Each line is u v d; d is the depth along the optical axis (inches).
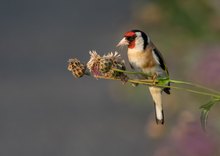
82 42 928.9
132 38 311.1
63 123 705.0
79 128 689.0
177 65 465.7
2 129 704.4
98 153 640.4
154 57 309.1
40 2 1076.5
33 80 812.6
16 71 844.6
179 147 346.6
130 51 312.5
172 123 430.0
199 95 431.2
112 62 257.3
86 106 735.1
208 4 473.1
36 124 709.3
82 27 982.4
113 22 978.7
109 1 1029.8
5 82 812.0
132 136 657.6
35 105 753.0
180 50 471.2
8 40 949.2
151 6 480.7
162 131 418.9
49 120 714.8
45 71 839.1
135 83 255.1
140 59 310.0
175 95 443.8
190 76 425.4
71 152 647.8
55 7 1062.4
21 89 791.1
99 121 695.7
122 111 699.4
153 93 308.0
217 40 470.0
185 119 352.2
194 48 466.6
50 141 671.1
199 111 425.4
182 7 476.7
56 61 871.7
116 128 673.0
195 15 475.8
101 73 257.4
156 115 311.3
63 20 1018.1
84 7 1045.2
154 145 634.2
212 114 388.5
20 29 988.6
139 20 484.4
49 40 944.3
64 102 753.0
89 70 258.8
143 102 522.0
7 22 1013.8
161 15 478.3
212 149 339.9
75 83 793.6
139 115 681.6
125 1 1010.7
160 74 311.0
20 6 1063.0
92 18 1007.6
